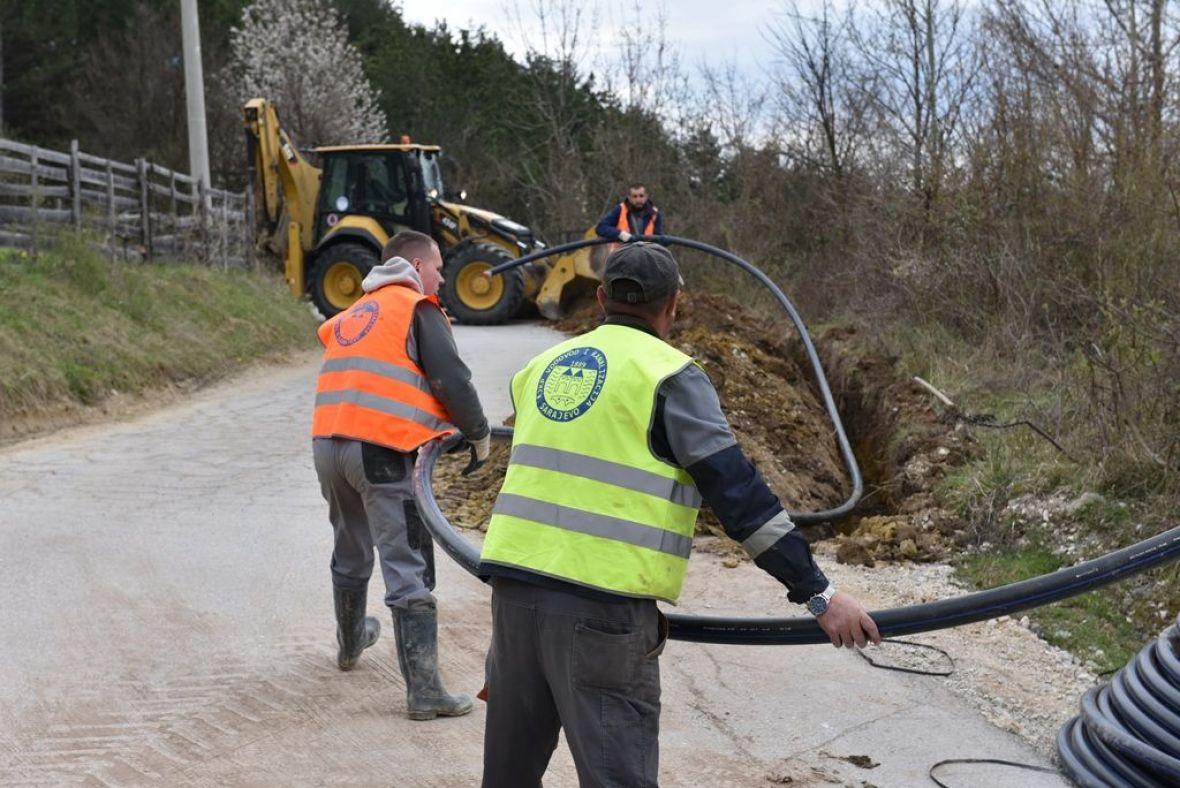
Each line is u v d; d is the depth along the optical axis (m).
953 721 4.77
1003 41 12.99
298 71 31.97
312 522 7.17
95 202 15.23
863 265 14.12
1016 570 6.78
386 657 5.21
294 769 4.13
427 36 45.38
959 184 12.71
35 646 5.12
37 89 35.81
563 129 28.03
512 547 2.92
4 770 4.03
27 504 7.45
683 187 23.52
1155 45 11.63
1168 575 6.22
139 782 3.98
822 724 4.69
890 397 10.71
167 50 31.67
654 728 2.91
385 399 4.50
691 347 10.88
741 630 3.20
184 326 14.21
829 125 19.03
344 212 19.78
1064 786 4.22
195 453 9.25
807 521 8.20
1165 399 7.41
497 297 19.67
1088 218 10.31
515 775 3.08
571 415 2.95
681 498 2.88
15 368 10.51
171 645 5.21
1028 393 9.05
